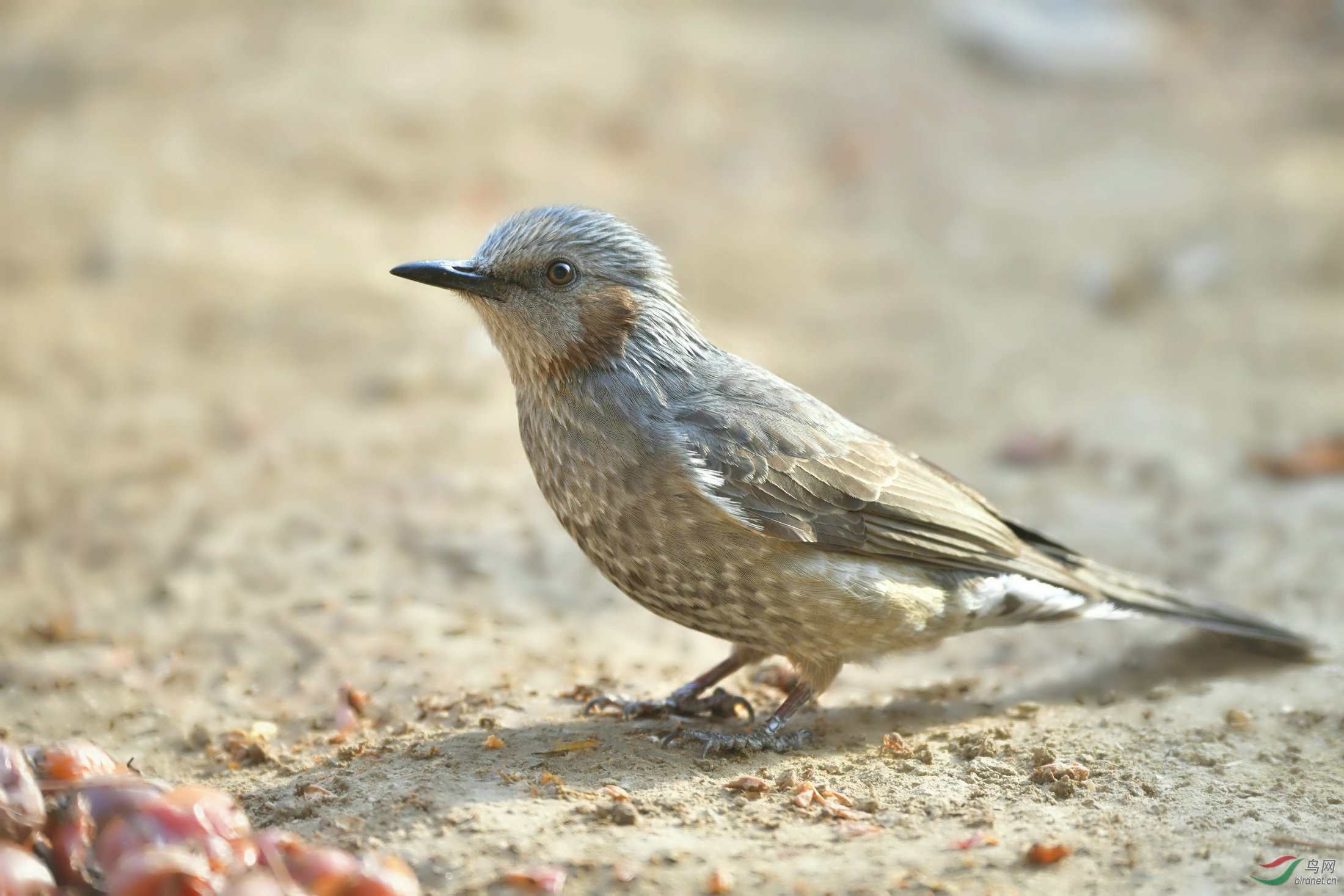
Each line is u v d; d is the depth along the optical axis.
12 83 24.44
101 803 6.10
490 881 6.50
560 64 25.84
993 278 20.91
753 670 10.16
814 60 26.86
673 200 22.77
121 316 17.97
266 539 12.12
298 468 13.91
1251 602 11.00
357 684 9.48
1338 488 13.25
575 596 11.27
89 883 5.99
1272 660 9.93
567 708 9.10
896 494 8.91
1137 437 14.85
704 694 9.64
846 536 8.67
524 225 8.84
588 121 24.36
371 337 17.27
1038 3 27.95
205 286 18.70
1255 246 20.77
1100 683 9.77
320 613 10.62
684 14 28.52
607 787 7.66
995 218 22.83
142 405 15.76
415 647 10.05
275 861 5.61
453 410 15.46
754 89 25.84
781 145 24.66
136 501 13.14
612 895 6.40
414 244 20.39
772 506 8.48
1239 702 9.08
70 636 10.35
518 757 8.12
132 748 8.68
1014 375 17.39
